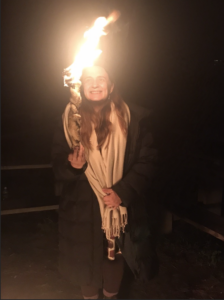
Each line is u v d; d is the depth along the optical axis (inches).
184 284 109.1
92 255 78.7
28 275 109.0
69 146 78.8
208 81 149.3
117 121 76.4
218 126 142.0
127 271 114.2
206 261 123.3
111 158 76.1
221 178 137.9
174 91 158.4
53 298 95.9
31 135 211.5
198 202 154.7
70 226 79.5
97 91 75.1
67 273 80.4
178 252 129.1
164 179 140.4
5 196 153.3
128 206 82.4
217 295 103.7
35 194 157.5
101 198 77.4
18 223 149.4
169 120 159.0
